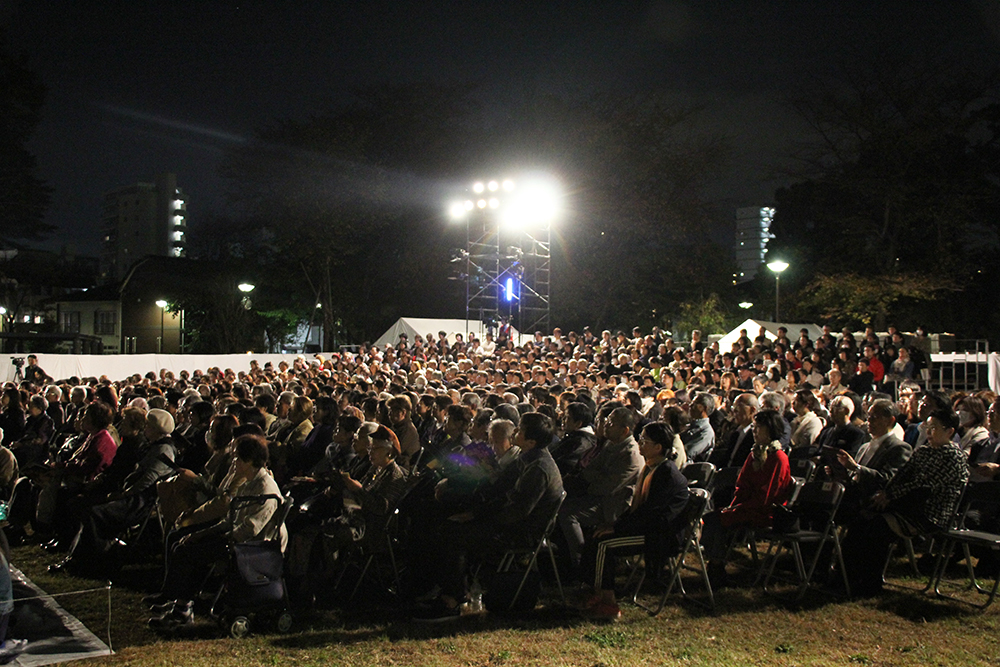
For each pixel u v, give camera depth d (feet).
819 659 16.19
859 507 20.94
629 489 21.68
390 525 21.39
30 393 44.70
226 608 18.58
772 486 20.74
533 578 19.93
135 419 25.54
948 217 107.45
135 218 424.05
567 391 31.58
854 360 54.80
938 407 20.54
